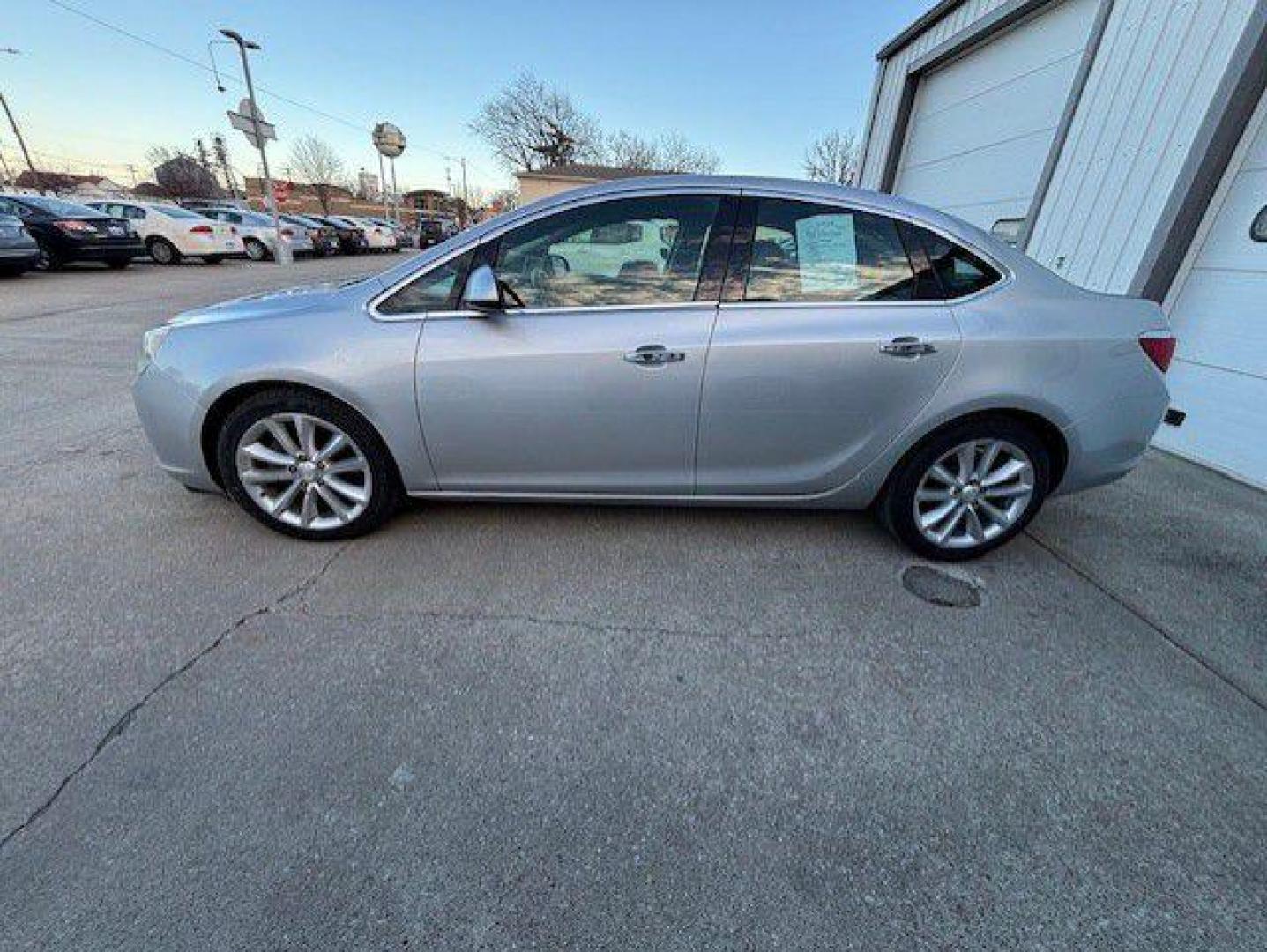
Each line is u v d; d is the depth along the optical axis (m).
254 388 2.53
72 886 1.35
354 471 2.64
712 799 1.60
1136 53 4.19
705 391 2.42
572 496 2.67
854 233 2.44
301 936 1.28
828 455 2.56
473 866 1.42
